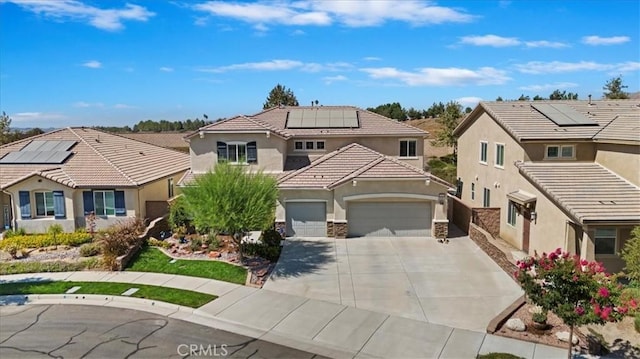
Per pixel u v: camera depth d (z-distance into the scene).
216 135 29.88
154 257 23.27
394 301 17.78
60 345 14.30
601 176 22.91
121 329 15.52
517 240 25.31
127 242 23.39
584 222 19.06
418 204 27.14
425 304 17.45
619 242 20.19
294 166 31.25
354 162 28.91
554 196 20.98
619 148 22.86
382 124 34.50
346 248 25.06
